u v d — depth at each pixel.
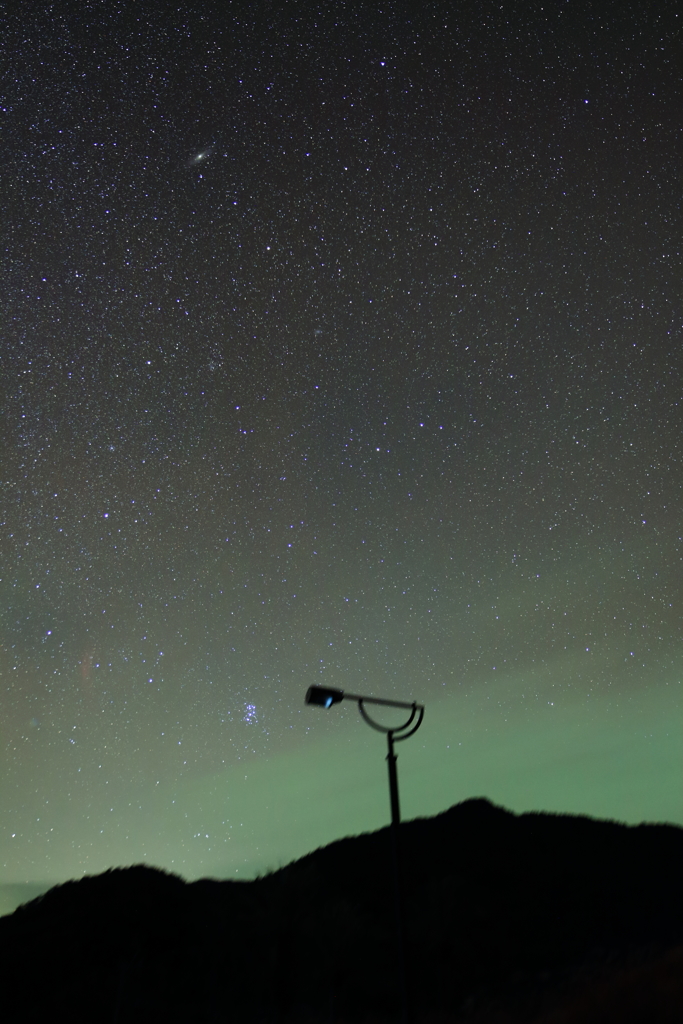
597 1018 18.97
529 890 52.09
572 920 45.47
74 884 50.53
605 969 24.86
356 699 13.43
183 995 35.09
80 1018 33.09
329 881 57.00
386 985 33.66
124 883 49.56
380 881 55.91
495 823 67.38
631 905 48.44
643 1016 18.17
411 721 13.56
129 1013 33.28
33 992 36.06
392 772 13.23
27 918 46.00
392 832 13.01
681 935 35.97
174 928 43.09
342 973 31.88
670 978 20.00
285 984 30.78
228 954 37.97
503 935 42.16
